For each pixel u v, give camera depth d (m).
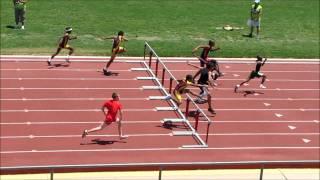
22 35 35.53
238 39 37.75
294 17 43.59
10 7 40.69
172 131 24.20
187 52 34.53
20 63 31.28
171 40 36.53
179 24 39.91
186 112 25.44
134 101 27.25
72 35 36.22
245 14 43.38
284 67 33.81
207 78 26.62
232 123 25.56
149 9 43.06
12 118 24.61
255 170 18.31
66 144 22.53
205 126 24.97
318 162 16.05
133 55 33.47
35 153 21.64
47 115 25.14
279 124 25.88
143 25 39.19
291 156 22.77
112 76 30.39
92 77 30.08
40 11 40.62
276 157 22.59
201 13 42.91
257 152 22.92
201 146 22.98
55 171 17.34
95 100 27.12
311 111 27.69
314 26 41.84
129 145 22.75
